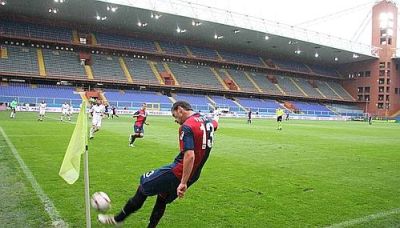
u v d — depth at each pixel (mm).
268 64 69688
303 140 18969
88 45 51094
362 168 10227
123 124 26547
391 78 72188
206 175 8328
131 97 50562
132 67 54750
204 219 5105
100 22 51719
